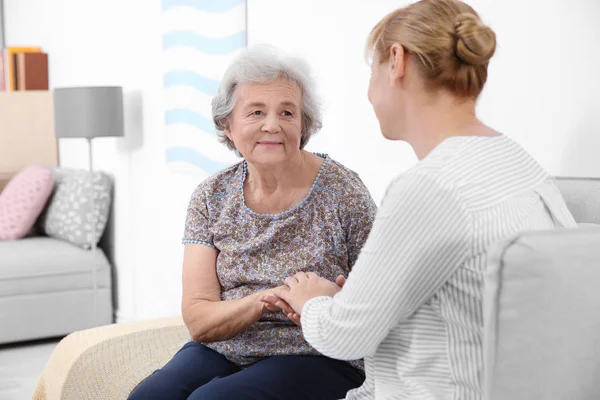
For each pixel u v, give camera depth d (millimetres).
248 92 1904
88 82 5262
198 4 3650
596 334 1112
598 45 1907
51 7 5859
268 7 3264
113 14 4719
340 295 1338
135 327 2684
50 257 4566
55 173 5277
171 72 3926
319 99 2021
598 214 1736
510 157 1295
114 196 4965
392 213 1228
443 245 1198
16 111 5684
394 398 1322
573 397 1119
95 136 4391
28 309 4512
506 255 1091
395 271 1230
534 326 1092
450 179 1207
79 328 4684
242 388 1765
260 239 1946
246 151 1924
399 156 2605
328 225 1932
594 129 1931
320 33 2957
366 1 2686
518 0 2143
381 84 1386
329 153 3004
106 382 2164
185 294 1993
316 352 1905
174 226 4113
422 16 1312
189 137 3814
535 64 2100
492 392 1120
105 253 5180
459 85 1310
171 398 1887
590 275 1106
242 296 1951
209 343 2014
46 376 2555
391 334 1333
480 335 1212
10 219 4918
